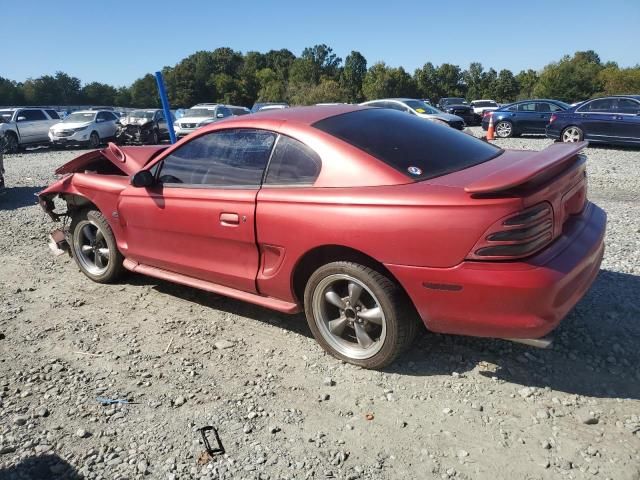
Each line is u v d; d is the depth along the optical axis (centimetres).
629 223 655
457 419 288
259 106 2609
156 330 409
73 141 2153
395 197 300
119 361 364
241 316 428
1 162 1001
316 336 358
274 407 306
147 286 500
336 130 348
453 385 318
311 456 265
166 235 423
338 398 312
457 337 371
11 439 285
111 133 2352
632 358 337
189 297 471
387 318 317
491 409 295
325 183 330
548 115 2005
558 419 284
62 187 505
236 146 382
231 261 385
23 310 453
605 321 383
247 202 360
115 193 459
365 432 281
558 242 300
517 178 267
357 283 326
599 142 1538
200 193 392
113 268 493
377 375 333
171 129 830
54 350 382
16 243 661
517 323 279
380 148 335
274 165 358
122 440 282
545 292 272
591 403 296
